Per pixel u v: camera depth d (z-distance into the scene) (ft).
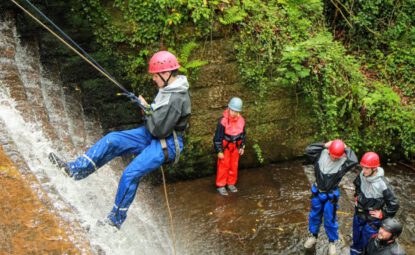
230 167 25.68
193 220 24.03
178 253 21.49
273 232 23.27
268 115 27.09
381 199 19.10
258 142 27.61
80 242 12.16
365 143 28.48
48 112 21.84
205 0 23.94
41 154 17.58
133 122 25.79
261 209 24.88
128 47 24.70
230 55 25.43
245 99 26.48
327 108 27.25
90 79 24.84
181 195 25.99
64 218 13.25
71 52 24.44
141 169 13.97
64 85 24.61
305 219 24.09
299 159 28.78
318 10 29.35
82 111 24.57
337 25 34.01
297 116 27.55
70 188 17.48
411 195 26.43
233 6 24.81
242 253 21.91
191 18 24.40
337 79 27.25
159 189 26.50
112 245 16.08
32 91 21.83
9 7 24.26
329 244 22.00
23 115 19.22
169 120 13.70
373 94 27.86
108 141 14.07
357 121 27.78
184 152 26.48
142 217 23.18
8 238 11.44
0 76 21.01
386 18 33.50
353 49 33.88
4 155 14.01
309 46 26.03
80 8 23.98
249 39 25.40
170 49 24.63
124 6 23.91
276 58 26.07
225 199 25.63
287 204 25.25
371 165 18.83
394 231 17.71
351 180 27.53
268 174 27.76
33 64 23.71
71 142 20.95
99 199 19.38
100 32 24.29
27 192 12.87
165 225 23.50
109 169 23.11
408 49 32.76
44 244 11.54
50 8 24.11
